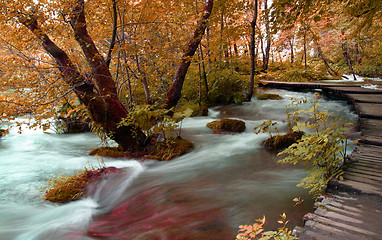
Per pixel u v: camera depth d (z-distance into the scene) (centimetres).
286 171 436
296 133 558
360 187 277
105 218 340
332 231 198
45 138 802
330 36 1828
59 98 458
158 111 567
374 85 1258
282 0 575
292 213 290
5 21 427
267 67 2016
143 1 602
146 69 716
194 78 1148
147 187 416
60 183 436
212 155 549
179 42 668
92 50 524
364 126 545
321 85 1205
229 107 1109
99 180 437
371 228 200
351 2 663
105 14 605
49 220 342
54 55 484
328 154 299
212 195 360
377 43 1920
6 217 348
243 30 1072
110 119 545
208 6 752
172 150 572
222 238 254
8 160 598
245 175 435
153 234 277
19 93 442
